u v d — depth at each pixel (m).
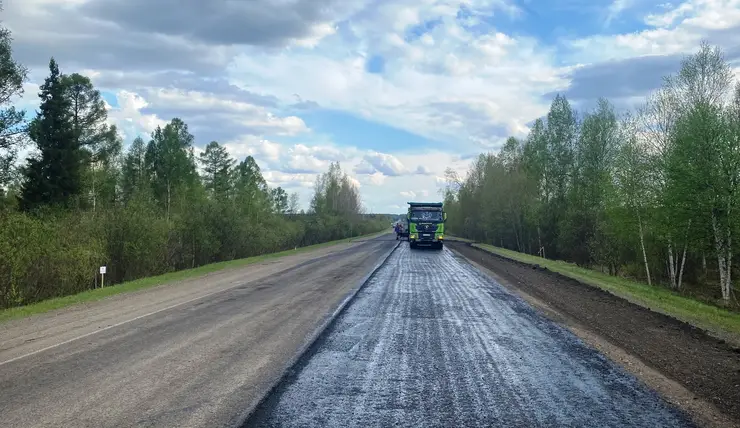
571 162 47.50
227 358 7.30
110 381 6.18
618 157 32.50
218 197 38.59
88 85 43.12
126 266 24.78
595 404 5.46
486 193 60.47
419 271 21.69
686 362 7.32
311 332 9.15
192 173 49.91
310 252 38.03
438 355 7.55
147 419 4.94
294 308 11.91
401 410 5.24
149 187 41.34
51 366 6.88
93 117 43.31
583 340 8.62
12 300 16.42
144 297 14.49
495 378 6.40
